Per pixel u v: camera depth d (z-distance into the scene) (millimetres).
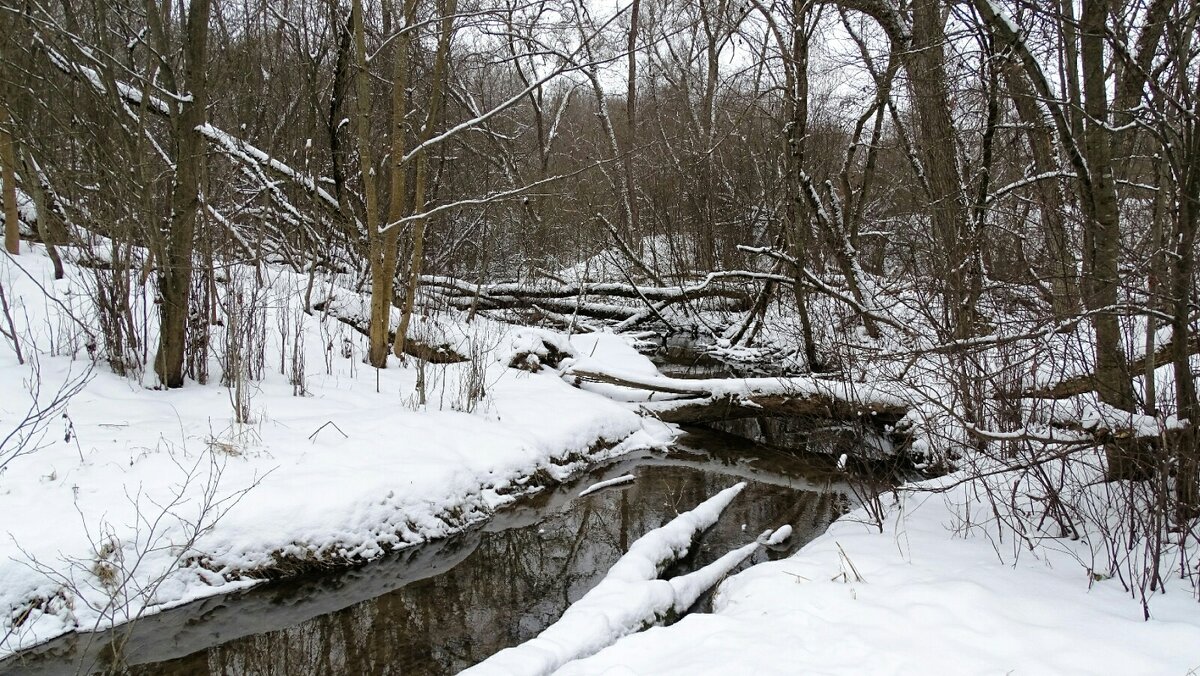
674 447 8883
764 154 15289
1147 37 4699
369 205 8203
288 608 4727
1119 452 4047
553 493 7055
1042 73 4863
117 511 4520
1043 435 4727
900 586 4016
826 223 11164
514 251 18609
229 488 5039
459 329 10406
